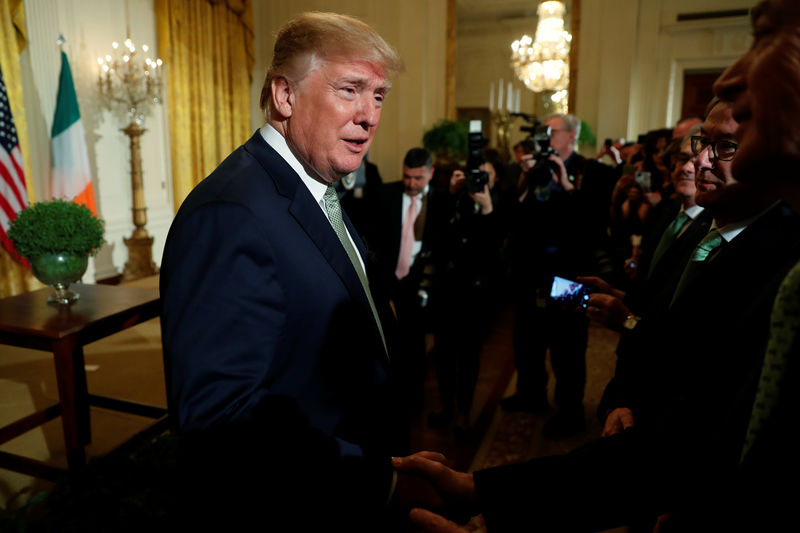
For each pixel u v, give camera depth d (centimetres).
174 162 663
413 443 268
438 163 660
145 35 612
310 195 102
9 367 356
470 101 717
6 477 230
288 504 84
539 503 79
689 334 97
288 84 100
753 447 51
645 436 79
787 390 49
